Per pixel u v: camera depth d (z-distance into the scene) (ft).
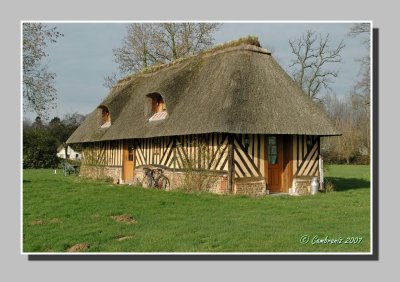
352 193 50.16
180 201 41.37
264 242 27.17
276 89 49.75
